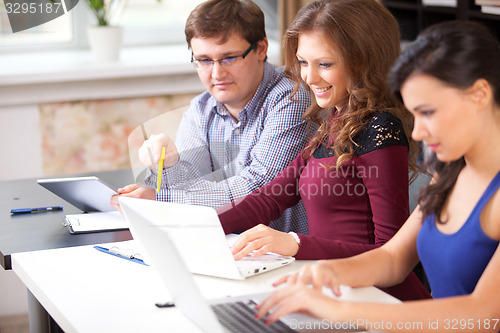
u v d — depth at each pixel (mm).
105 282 1616
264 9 4227
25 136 3859
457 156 1283
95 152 4012
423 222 1485
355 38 1812
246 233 1733
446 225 1430
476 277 1357
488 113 1290
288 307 1274
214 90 2236
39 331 1975
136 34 4355
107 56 3992
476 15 2779
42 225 2090
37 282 1624
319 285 1379
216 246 1591
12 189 2506
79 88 3863
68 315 1428
